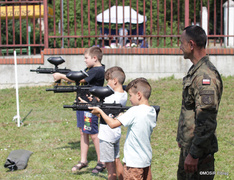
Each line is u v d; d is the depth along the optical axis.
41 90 9.58
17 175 4.88
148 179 3.66
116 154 4.34
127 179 3.58
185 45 3.09
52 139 6.37
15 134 6.64
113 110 3.62
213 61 9.96
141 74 9.99
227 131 6.31
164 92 8.81
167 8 24.23
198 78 2.92
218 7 25.02
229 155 5.35
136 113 3.48
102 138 4.21
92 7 24.14
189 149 3.10
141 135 3.48
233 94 8.41
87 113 4.86
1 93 9.45
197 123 2.86
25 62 10.03
